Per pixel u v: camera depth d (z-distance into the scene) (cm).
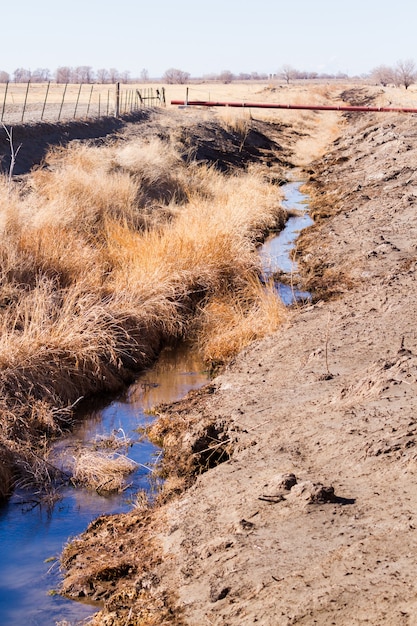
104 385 990
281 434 733
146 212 1659
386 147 2648
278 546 529
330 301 1248
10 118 2591
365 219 1758
